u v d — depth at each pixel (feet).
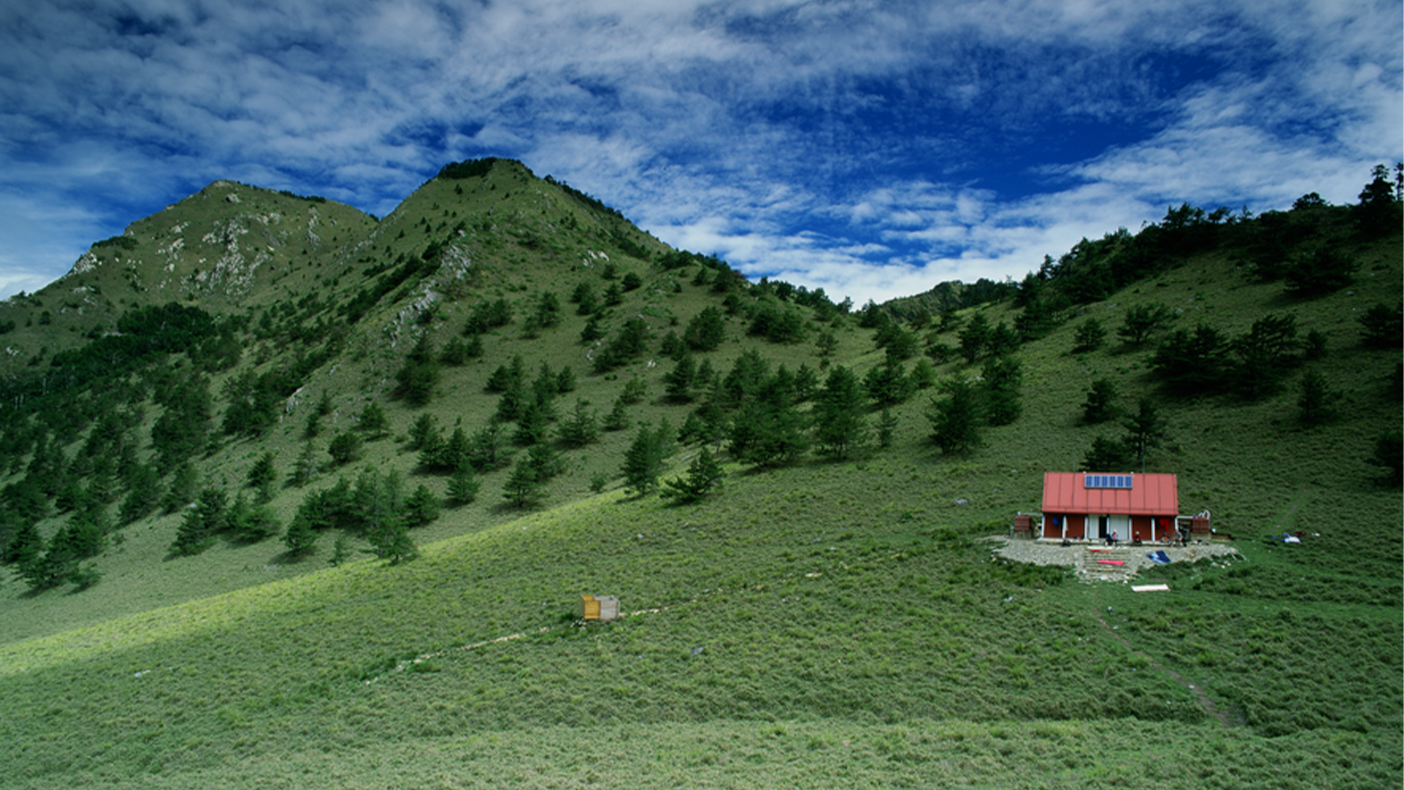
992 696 98.58
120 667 163.22
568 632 144.56
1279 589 115.65
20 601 296.92
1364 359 233.35
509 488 326.65
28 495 446.19
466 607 170.50
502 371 514.27
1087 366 321.11
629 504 258.16
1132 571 132.16
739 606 146.51
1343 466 169.27
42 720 136.05
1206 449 203.10
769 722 101.30
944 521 179.42
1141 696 92.68
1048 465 214.69
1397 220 349.20
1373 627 98.89
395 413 485.15
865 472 241.76
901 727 92.84
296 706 126.41
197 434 515.50
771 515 211.82
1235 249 422.82
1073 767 77.30
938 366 418.92
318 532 322.55
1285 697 87.25
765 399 399.65
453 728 109.91
